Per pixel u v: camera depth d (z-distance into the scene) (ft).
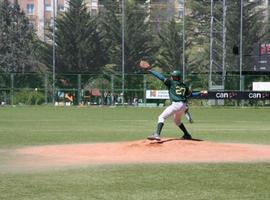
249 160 46.96
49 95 205.26
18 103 202.90
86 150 53.72
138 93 202.49
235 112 159.33
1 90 202.69
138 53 248.32
